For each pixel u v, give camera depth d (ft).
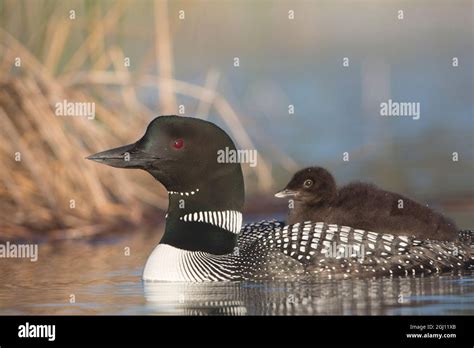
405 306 32.07
